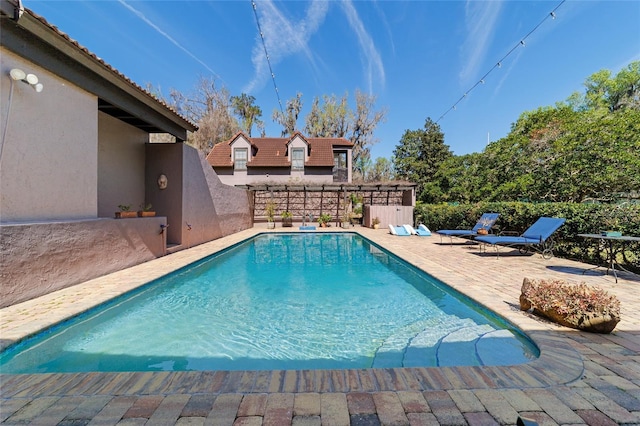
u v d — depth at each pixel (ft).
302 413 5.89
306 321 13.21
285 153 67.72
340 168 70.08
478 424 5.61
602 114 40.70
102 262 17.76
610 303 9.68
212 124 86.17
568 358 8.05
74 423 5.60
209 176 36.04
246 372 7.43
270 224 54.85
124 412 5.90
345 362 9.55
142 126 27.14
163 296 17.03
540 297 11.14
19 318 10.93
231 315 14.02
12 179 13.42
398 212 53.11
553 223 21.90
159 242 24.43
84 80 17.34
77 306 12.28
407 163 96.37
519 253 26.78
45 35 14.30
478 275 18.17
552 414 5.86
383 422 5.65
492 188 51.16
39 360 9.72
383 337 11.39
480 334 11.16
